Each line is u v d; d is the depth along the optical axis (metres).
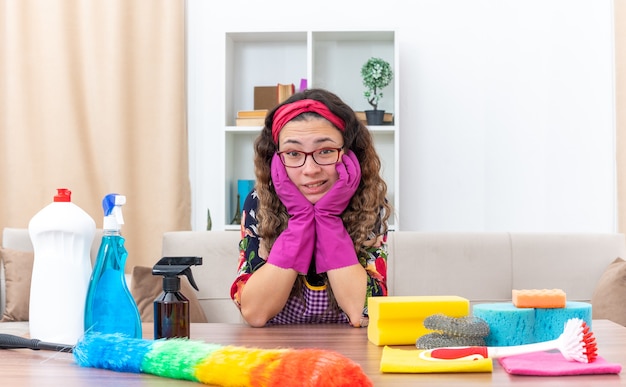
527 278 2.66
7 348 1.12
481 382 0.87
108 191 3.64
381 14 3.71
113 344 0.96
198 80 3.77
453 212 3.70
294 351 0.83
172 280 1.10
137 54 3.66
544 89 3.66
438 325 1.06
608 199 3.64
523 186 3.68
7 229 3.04
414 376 0.91
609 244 2.71
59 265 1.15
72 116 3.64
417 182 3.70
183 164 3.68
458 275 2.64
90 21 3.64
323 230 1.58
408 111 3.70
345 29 3.46
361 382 0.79
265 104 3.60
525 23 3.66
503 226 3.69
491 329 1.09
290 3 3.73
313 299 1.66
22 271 2.89
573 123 3.66
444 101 3.69
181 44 3.67
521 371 0.91
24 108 3.64
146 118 3.66
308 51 3.48
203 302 2.56
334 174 1.60
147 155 3.66
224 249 2.59
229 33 3.53
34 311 1.15
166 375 0.91
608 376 0.90
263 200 1.67
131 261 3.64
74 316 1.14
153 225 3.65
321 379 0.78
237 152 3.74
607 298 2.52
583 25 3.65
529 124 3.67
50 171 3.65
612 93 3.62
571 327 0.97
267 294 1.54
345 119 1.60
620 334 1.27
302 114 1.58
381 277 1.65
